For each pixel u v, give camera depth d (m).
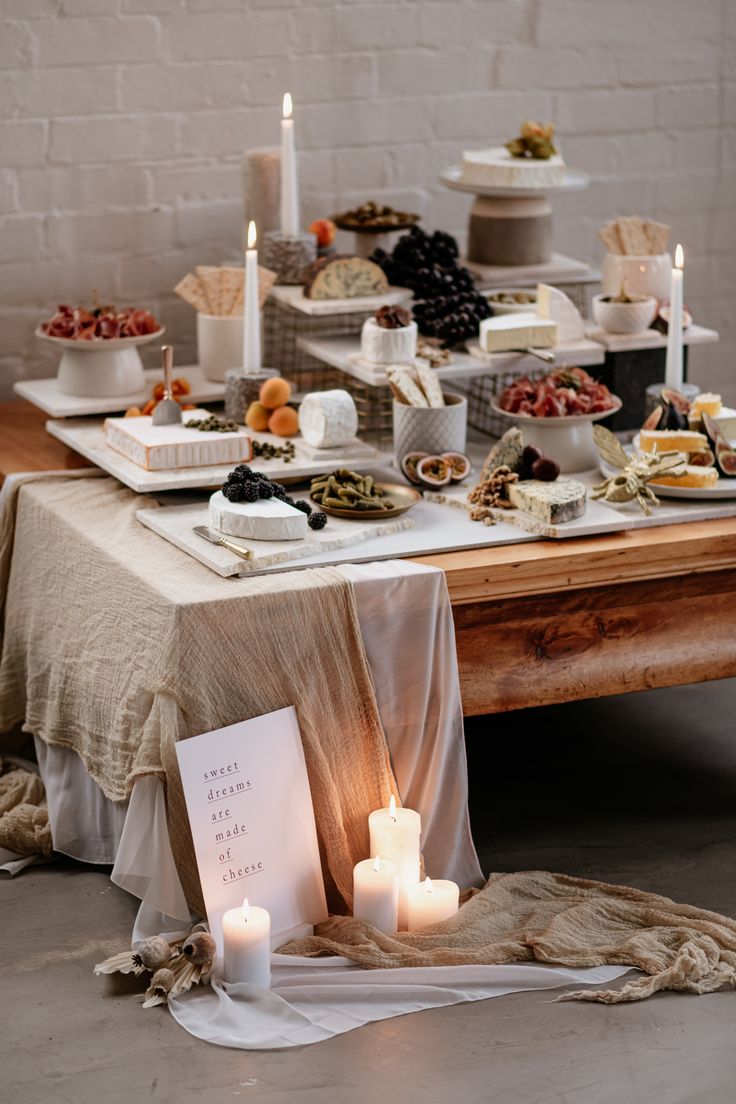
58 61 3.28
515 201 3.27
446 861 2.44
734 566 2.54
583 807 2.76
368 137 3.61
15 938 2.31
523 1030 2.08
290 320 3.48
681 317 2.87
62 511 2.61
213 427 2.72
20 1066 2.00
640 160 3.92
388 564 2.35
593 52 3.78
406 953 2.21
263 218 3.33
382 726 2.35
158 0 3.32
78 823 2.55
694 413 2.80
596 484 2.72
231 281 3.14
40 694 2.65
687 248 4.05
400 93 3.61
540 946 2.24
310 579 2.28
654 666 2.55
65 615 2.56
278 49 3.46
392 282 3.18
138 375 3.05
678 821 2.71
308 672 2.28
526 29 3.69
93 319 3.00
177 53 3.37
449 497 2.65
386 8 3.54
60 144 3.33
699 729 3.10
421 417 2.72
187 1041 2.05
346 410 2.72
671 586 2.53
